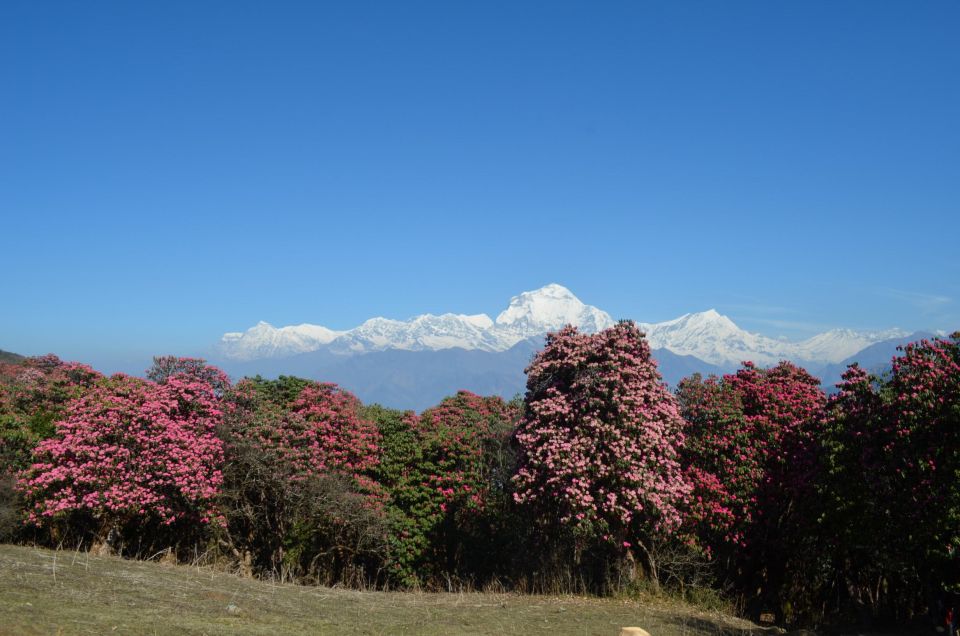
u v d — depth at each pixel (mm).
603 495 17922
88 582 12312
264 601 13414
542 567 20672
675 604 18047
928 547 15312
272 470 21391
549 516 19422
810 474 18250
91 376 24156
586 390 18422
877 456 16734
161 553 19891
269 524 22594
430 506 24031
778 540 19906
